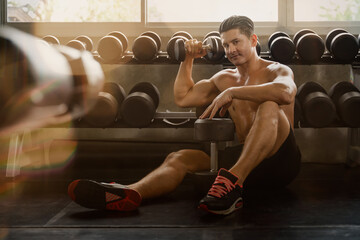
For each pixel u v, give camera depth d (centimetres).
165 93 316
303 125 247
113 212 165
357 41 263
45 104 32
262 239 127
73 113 39
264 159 175
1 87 29
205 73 308
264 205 175
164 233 135
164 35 321
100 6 325
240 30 186
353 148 285
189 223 147
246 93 165
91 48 275
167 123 254
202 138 192
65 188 219
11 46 29
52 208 174
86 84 38
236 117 197
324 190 208
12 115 30
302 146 315
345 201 182
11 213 165
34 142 293
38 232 137
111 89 251
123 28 323
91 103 41
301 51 248
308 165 300
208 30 321
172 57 249
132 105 231
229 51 189
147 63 260
